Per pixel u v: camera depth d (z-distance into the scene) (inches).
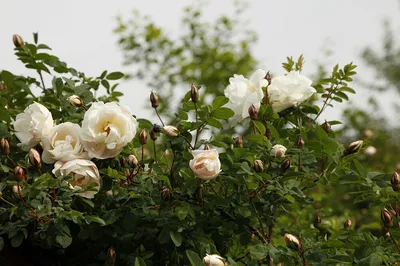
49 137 95.9
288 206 106.3
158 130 104.3
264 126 104.3
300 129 106.3
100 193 101.2
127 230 97.3
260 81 107.0
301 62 118.5
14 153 105.5
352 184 106.4
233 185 101.0
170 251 102.4
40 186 92.7
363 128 266.2
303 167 104.3
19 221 94.1
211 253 99.3
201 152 92.7
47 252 106.8
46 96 113.5
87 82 120.1
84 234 98.7
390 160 233.6
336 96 117.6
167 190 98.7
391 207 101.4
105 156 95.9
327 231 141.9
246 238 107.0
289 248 92.7
